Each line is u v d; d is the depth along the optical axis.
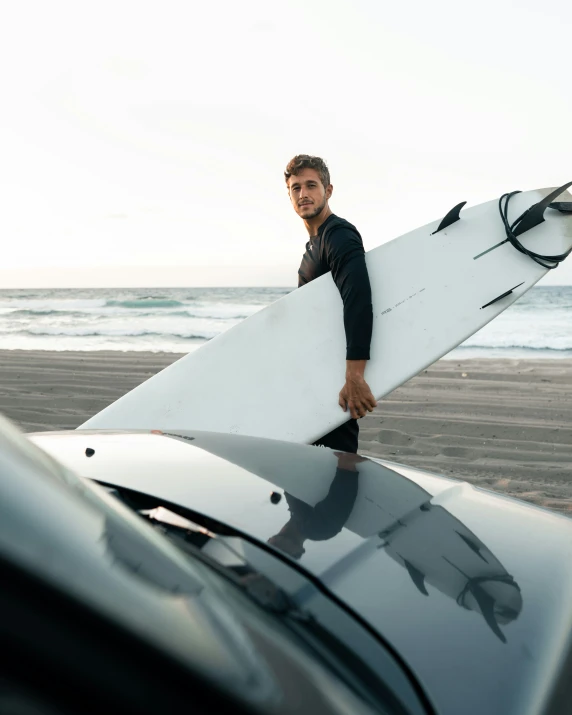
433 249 3.20
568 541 1.07
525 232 3.20
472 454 4.42
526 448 4.53
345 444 2.80
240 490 1.04
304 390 2.92
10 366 8.50
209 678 0.42
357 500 1.06
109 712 0.37
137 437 1.36
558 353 11.62
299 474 1.15
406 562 0.88
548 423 5.29
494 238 3.20
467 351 12.16
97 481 1.07
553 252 3.14
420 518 1.04
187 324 18.73
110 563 0.43
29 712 0.34
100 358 9.51
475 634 0.76
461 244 3.20
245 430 2.92
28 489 0.42
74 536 0.42
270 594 0.74
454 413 5.76
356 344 2.43
